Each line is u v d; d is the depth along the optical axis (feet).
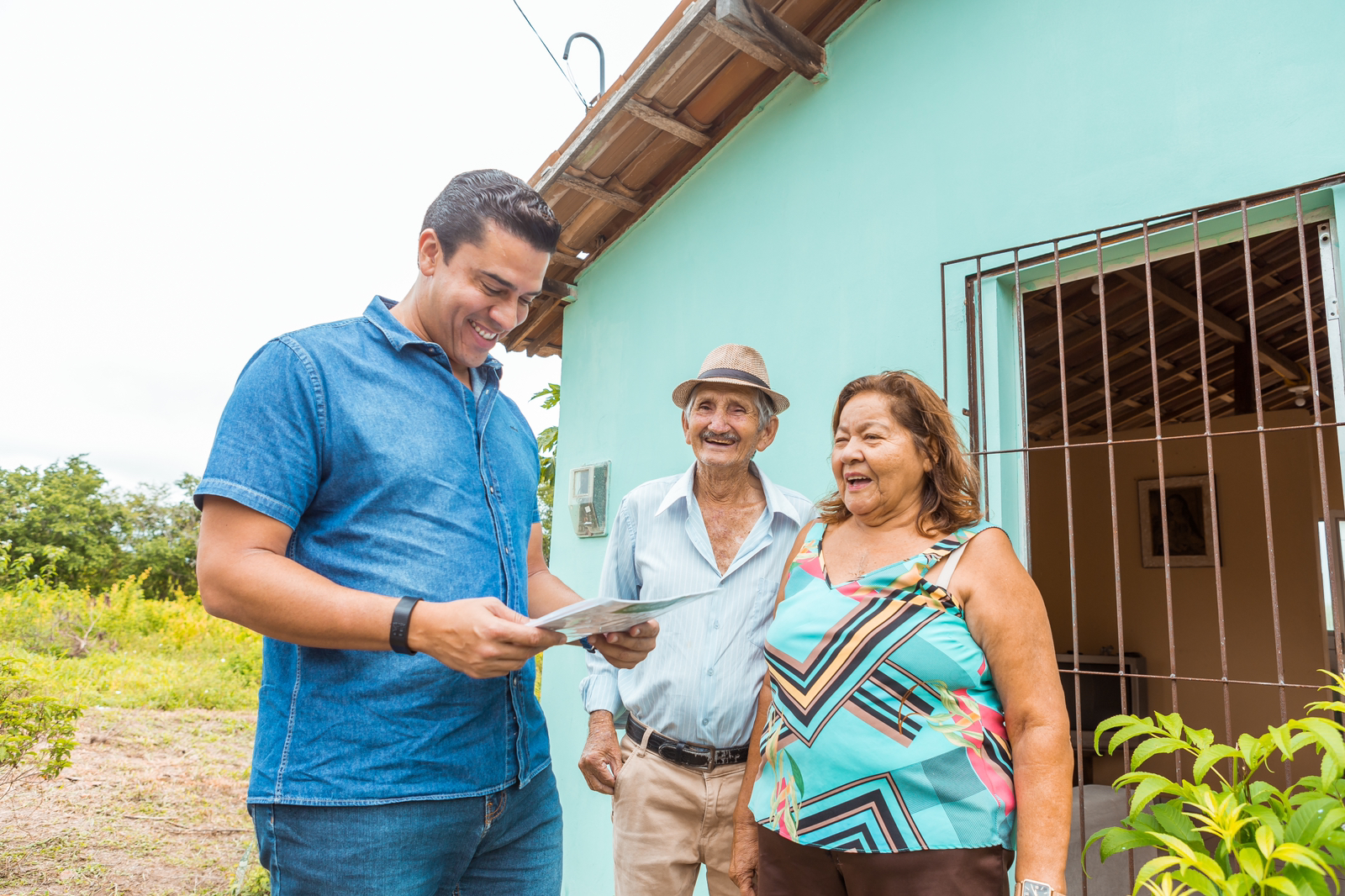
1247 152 6.50
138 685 31.22
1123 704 6.17
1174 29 6.99
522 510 4.78
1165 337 14.70
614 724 7.41
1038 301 11.44
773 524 6.89
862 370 8.95
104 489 93.20
